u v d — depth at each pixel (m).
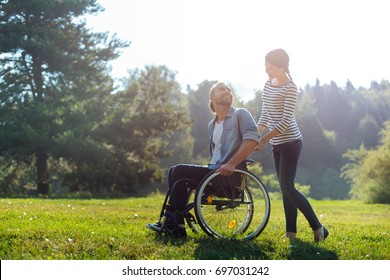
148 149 34.81
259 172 43.44
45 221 7.62
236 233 5.80
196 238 5.65
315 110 80.12
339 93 91.06
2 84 29.98
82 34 31.36
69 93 30.56
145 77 35.44
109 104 32.75
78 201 15.29
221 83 5.86
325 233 5.99
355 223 9.45
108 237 5.63
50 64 30.19
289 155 5.91
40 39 28.94
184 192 5.66
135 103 34.59
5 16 30.20
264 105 6.20
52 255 4.86
